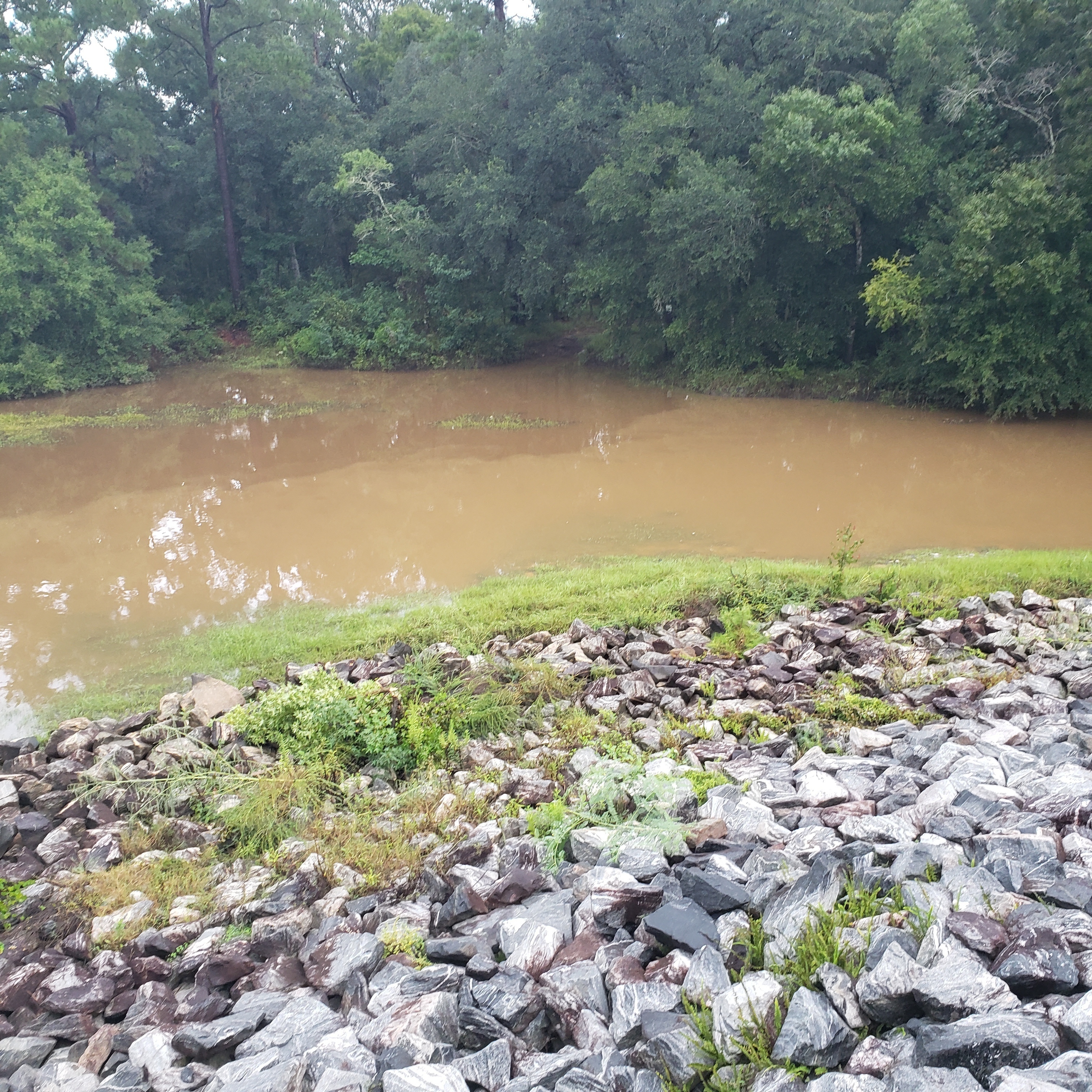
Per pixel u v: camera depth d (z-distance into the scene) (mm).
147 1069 4566
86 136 39344
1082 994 3717
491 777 7562
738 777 6750
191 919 6137
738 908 4840
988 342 22984
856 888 4770
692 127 27953
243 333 42156
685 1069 3738
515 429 25594
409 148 37875
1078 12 22688
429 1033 4312
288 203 44344
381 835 6871
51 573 15391
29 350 32844
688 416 26391
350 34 48719
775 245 28453
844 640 9742
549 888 5773
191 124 45500
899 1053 3637
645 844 5727
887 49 26812
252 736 8516
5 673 11461
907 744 6910
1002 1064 3406
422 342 36406
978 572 11766
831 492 18625
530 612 11562
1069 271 21250
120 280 36594
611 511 17828
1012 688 7957
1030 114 24109
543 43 32062
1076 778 5625
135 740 8859
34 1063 4879
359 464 22391
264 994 5039
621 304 30734
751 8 28172
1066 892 4363
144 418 28844
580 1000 4379
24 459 24062
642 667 9562
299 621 12398
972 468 20000
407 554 15617
